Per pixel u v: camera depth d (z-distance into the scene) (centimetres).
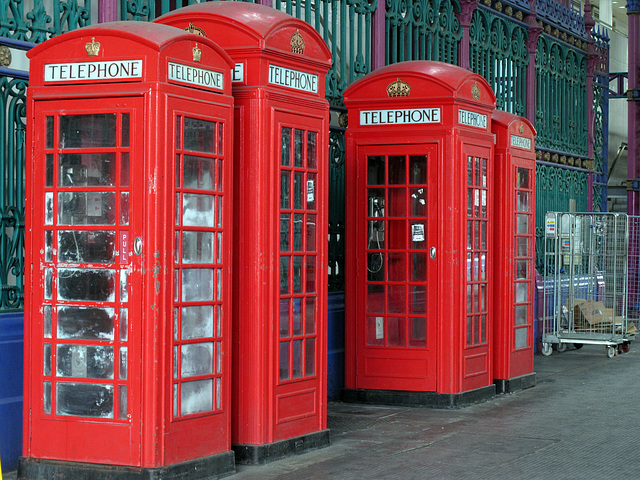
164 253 606
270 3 970
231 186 663
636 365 1327
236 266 698
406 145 955
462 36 1309
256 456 689
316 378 752
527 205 1112
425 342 952
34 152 628
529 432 825
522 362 1095
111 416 610
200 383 640
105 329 612
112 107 609
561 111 1722
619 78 2061
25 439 628
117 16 772
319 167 758
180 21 717
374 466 690
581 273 1545
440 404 945
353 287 976
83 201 618
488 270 1020
